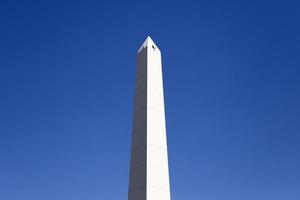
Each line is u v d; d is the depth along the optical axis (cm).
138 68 3225
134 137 2881
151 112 2891
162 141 2827
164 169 2719
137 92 3088
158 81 3119
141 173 2655
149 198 2533
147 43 3294
